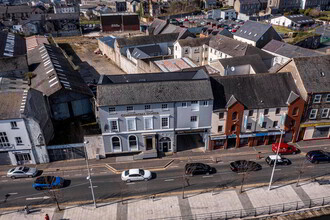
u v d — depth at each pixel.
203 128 47.28
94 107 57.50
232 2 194.88
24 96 44.94
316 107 48.81
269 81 48.97
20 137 43.47
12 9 175.75
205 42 87.81
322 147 49.84
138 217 35.97
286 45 81.75
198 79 46.00
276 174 43.41
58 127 55.00
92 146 46.59
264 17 160.25
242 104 46.22
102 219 35.72
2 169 44.91
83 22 172.75
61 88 55.25
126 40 92.38
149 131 46.25
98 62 99.75
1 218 35.88
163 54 98.31
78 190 40.62
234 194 39.56
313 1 177.50
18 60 69.81
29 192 40.31
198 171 43.06
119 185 41.59
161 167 45.31
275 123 48.88
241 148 49.91
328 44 106.75
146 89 44.50
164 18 174.38
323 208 37.22
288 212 36.44
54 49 88.62
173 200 38.62
